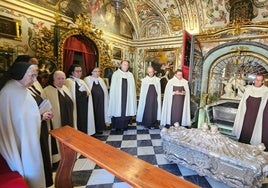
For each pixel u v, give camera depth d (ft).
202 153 7.52
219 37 14.73
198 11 15.53
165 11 17.10
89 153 4.69
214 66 15.64
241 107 12.40
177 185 3.42
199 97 16.17
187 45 14.47
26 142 5.24
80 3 14.24
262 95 11.53
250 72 14.12
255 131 11.66
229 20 14.65
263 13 13.10
